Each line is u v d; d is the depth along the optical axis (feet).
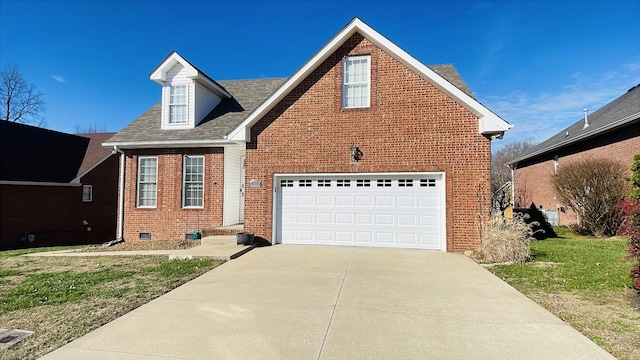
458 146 30.71
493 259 26.45
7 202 51.31
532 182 75.82
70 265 26.96
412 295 17.99
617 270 22.75
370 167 32.42
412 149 31.60
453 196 30.58
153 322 14.42
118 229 42.06
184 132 41.22
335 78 33.53
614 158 47.32
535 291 18.62
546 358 11.25
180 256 27.63
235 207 42.04
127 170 42.19
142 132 42.42
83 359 11.25
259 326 13.92
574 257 27.35
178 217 40.83
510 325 14.01
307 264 25.52
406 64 31.78
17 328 13.83
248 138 34.71
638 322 14.15
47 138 62.44
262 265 25.29
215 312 15.56
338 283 20.30
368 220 33.04
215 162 40.37
